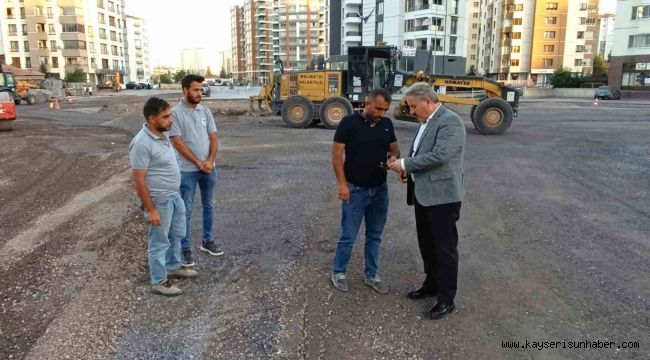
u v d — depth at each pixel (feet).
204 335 10.62
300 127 56.70
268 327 10.91
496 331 10.89
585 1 266.77
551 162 33.63
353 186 12.32
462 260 15.12
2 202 22.76
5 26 282.36
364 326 11.07
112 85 238.48
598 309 11.90
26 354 9.85
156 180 12.17
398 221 19.34
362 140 12.08
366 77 55.31
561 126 61.26
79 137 47.80
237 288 12.94
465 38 209.97
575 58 272.10
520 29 273.33
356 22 233.55
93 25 296.30
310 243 16.53
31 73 171.53
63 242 16.72
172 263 13.48
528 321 11.33
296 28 483.10
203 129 14.29
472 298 12.50
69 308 11.74
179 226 13.00
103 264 14.58
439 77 53.78
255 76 508.53
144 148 11.76
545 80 261.03
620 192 24.48
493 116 51.08
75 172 30.17
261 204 21.68
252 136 47.62
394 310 11.85
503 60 282.97
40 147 40.63
